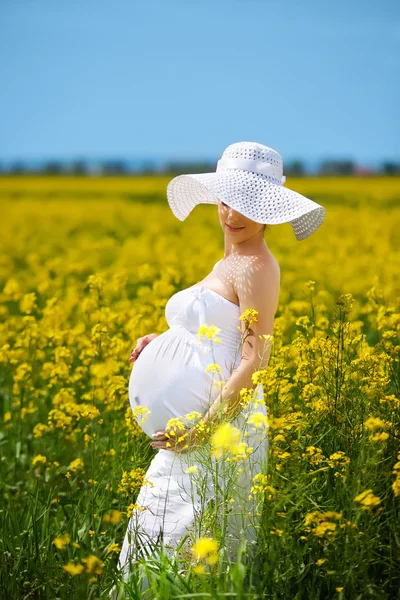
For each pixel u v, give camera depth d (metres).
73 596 3.31
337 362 3.96
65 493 4.51
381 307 5.37
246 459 3.58
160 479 3.77
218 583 3.05
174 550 3.59
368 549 3.19
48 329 6.17
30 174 66.31
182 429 3.57
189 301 3.81
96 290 6.05
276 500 3.29
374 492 3.40
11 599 3.43
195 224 21.72
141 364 3.89
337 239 15.45
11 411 5.86
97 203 29.91
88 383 5.99
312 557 3.30
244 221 3.78
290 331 6.92
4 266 13.54
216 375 3.72
